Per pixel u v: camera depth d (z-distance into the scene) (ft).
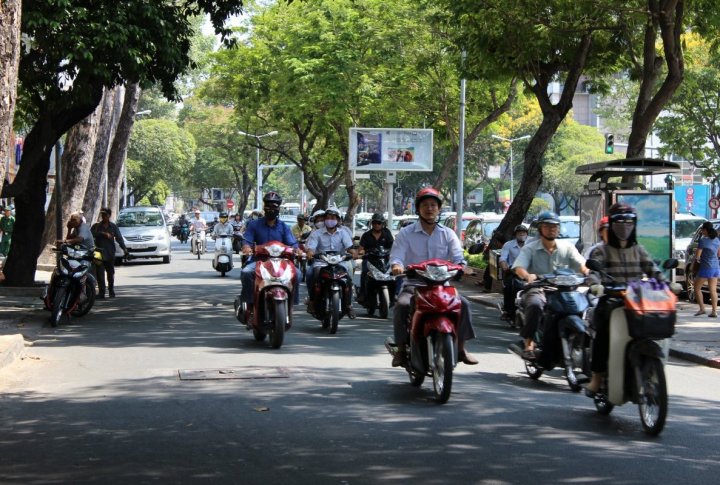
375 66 120.98
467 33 76.84
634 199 68.03
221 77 146.61
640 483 20.61
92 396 31.07
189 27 67.15
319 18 123.54
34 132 66.90
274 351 42.60
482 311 67.41
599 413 28.99
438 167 242.99
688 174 256.93
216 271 106.93
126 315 59.52
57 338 47.34
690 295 74.13
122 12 57.67
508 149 259.60
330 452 23.20
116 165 118.01
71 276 53.21
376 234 60.59
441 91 117.29
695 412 29.71
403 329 32.09
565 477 21.01
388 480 20.65
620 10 67.21
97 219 116.57
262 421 26.91
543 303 33.81
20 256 73.05
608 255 28.32
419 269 30.63
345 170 151.43
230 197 335.47
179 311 62.28
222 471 21.39
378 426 26.30
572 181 254.88
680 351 45.37
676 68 68.13
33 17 54.90
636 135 71.10
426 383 33.91
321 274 51.24
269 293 43.14
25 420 27.20
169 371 36.50
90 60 56.29
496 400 30.81
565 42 78.07
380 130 115.85
